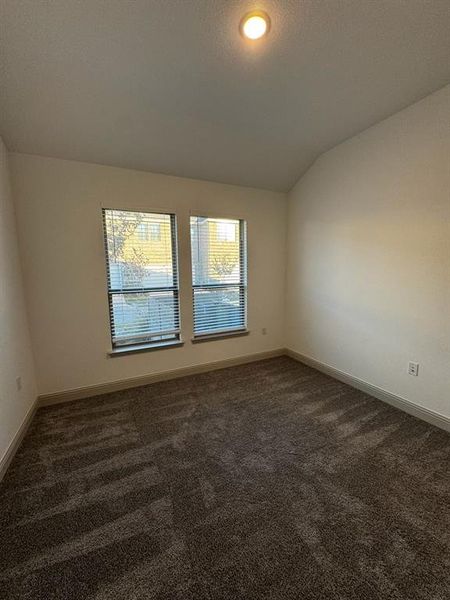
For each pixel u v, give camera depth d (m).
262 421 2.38
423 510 1.49
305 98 2.19
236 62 1.81
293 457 1.93
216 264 3.46
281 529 1.39
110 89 1.96
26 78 1.80
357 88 2.09
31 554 1.28
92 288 2.76
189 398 2.79
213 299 3.50
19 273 2.39
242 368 3.58
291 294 3.87
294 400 2.73
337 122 2.53
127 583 1.16
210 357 3.50
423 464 1.84
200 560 1.25
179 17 1.51
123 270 2.93
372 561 1.23
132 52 1.69
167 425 2.33
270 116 2.40
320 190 3.24
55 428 2.30
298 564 1.22
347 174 2.88
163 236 3.10
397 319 2.52
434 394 2.28
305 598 1.09
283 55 1.78
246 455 1.96
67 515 1.49
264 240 3.71
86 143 2.42
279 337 4.03
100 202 2.70
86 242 2.69
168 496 1.61
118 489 1.66
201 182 3.19
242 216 3.50
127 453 1.99
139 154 2.65
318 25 1.59
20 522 1.45
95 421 2.39
